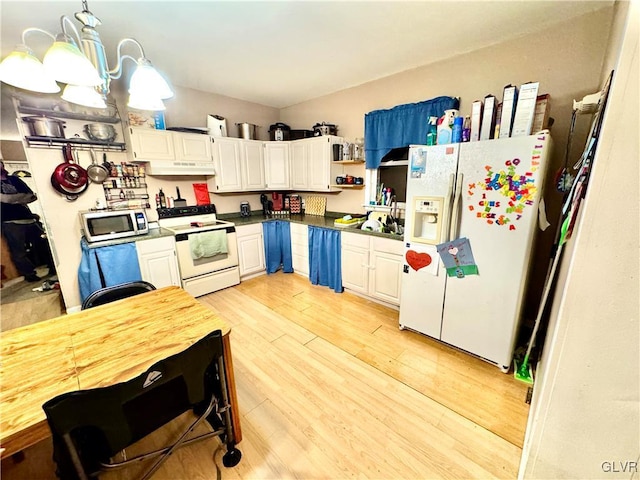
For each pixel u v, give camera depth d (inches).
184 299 63.6
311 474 51.8
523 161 65.1
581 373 35.4
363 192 137.3
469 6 70.5
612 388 34.1
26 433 31.8
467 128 76.4
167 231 119.7
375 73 115.7
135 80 50.7
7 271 145.3
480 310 78.2
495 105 70.5
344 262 125.9
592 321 33.6
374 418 63.2
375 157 123.3
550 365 37.4
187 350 40.3
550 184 86.9
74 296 111.4
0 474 52.6
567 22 77.6
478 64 94.7
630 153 28.9
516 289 71.1
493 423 61.6
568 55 79.0
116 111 111.8
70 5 66.1
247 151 144.3
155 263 113.4
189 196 138.6
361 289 121.9
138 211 113.4
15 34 78.7
